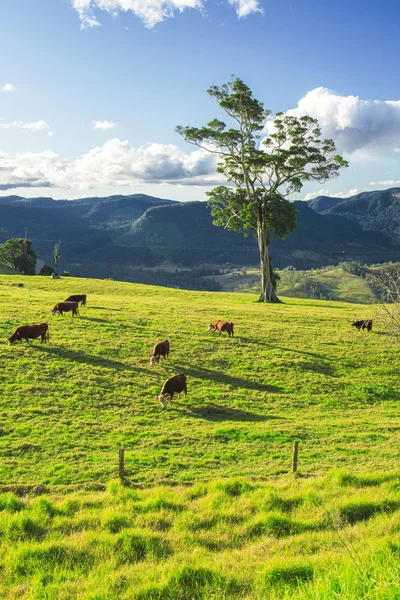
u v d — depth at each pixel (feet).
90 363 102.89
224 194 235.81
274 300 234.99
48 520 36.91
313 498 40.63
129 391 90.17
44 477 55.26
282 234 232.53
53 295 187.01
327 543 31.32
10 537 33.68
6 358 100.22
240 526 35.91
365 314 190.60
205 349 122.01
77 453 62.59
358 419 84.28
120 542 32.58
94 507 40.70
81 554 31.01
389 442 70.08
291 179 225.15
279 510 38.65
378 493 40.91
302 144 215.51
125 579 27.04
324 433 74.43
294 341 138.41
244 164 224.53
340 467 57.98
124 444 66.85
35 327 111.75
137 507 39.86
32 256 396.57
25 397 82.43
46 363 99.71
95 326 132.98
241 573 26.53
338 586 17.02
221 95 213.05
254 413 84.79
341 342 141.28
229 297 239.30
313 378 108.17
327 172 217.97
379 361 124.77
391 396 101.91
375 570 17.79
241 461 61.36
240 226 244.01
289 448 66.74
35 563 29.25
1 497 41.70
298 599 18.38
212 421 79.05
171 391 87.61
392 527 32.76
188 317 157.99
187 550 31.76
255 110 215.10
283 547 31.53
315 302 249.75
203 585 25.80
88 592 24.97
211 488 45.27
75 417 76.28
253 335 140.77
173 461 60.49
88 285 234.79
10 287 209.56
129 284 252.42
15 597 25.43
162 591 25.14
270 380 105.09
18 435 67.77
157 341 124.06
